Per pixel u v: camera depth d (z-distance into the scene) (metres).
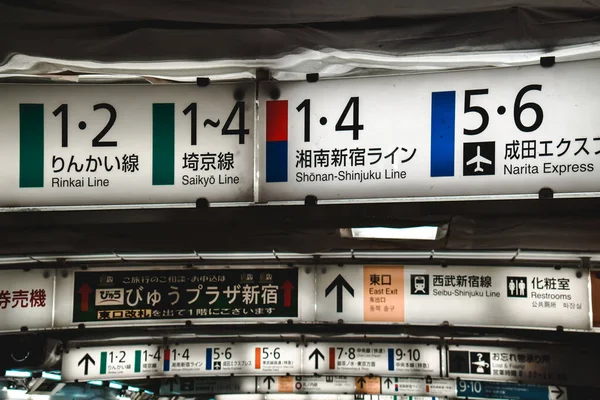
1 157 3.41
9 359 8.73
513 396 11.39
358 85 3.34
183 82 3.48
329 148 3.33
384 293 6.88
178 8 3.09
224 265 7.04
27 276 6.81
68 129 3.44
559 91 3.12
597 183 3.04
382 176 3.27
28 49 3.31
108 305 6.89
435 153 3.22
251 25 3.22
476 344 9.32
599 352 8.95
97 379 8.88
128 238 5.21
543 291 6.51
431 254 6.60
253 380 12.76
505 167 3.14
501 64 3.30
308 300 6.97
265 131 3.38
